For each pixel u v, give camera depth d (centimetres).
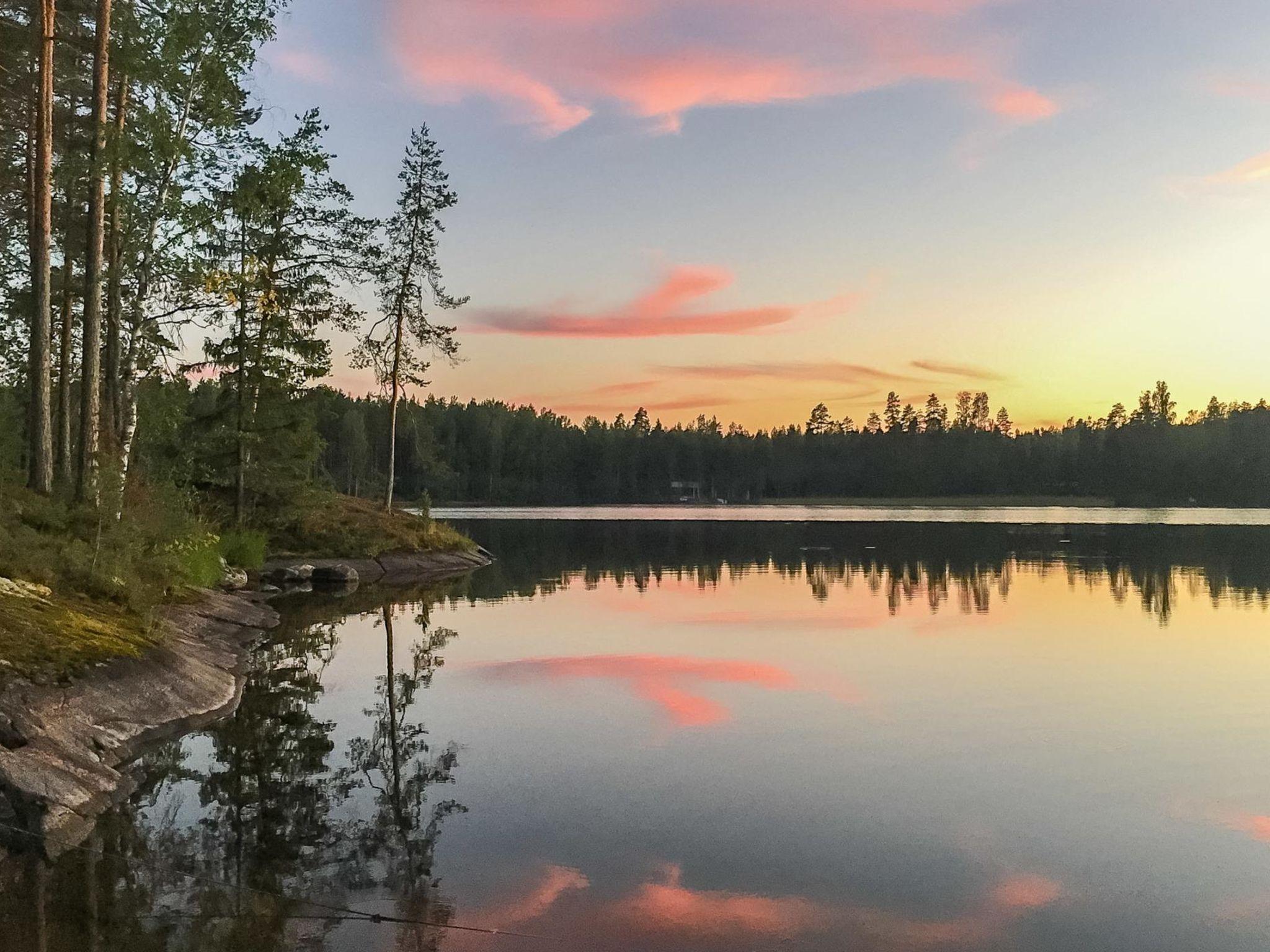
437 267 3828
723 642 1683
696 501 14075
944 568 3141
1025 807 798
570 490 13575
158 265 1983
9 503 1424
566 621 1961
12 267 2259
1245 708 1169
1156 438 12431
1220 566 3142
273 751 955
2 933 536
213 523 2577
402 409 4053
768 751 972
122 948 523
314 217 3050
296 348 2986
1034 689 1282
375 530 3309
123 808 771
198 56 2061
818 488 14425
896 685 1302
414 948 534
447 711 1150
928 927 572
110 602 1235
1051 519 7925
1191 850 704
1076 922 582
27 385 2497
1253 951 545
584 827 742
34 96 2002
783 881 639
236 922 562
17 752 738
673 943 546
